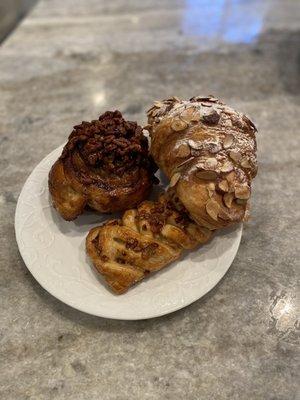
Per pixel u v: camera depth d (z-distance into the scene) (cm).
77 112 41
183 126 27
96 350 24
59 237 28
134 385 23
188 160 25
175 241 26
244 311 26
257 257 29
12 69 46
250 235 31
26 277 28
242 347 25
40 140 38
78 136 28
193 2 61
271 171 36
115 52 50
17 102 42
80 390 23
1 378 23
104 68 47
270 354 24
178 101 31
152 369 24
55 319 26
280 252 30
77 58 48
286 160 37
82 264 27
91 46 51
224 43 52
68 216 28
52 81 45
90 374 23
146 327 25
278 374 24
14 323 25
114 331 25
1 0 60
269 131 40
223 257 27
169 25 55
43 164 32
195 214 25
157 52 50
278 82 46
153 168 30
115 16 57
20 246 27
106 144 27
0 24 58
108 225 27
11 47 50
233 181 25
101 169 28
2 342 24
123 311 24
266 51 51
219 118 27
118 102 43
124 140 27
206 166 25
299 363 24
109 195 27
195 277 26
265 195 34
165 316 26
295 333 25
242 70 48
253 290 28
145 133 32
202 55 50
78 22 55
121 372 23
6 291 27
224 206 24
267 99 44
